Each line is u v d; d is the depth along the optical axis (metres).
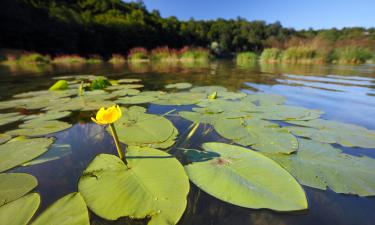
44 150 1.02
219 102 1.86
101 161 0.90
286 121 1.40
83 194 0.71
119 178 0.78
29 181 0.79
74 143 1.13
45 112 1.65
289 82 3.24
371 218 0.62
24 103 1.93
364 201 0.69
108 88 2.70
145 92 2.37
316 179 0.79
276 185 0.75
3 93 2.48
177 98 2.04
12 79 3.93
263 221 0.61
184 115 1.50
